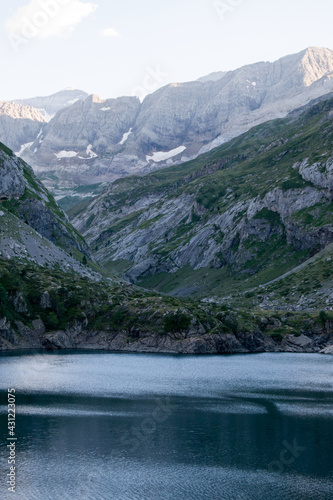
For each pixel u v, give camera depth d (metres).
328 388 136.50
